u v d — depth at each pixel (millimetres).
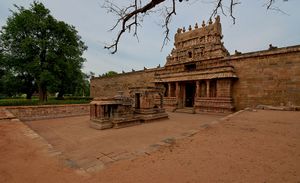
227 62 19062
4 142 5648
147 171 3428
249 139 5289
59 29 19547
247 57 17656
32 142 5742
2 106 13148
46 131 9766
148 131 9508
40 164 4051
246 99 17547
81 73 23984
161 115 14180
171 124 11984
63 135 8750
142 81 28719
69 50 20234
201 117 16047
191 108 21359
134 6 5488
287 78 15070
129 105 12328
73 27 22094
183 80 21734
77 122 12945
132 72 30312
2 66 18469
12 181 3221
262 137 5469
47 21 18828
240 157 3883
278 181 2760
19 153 4738
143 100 13539
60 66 19469
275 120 8617
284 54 15336
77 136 8523
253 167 3332
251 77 17328
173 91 24359
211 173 3168
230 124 7840
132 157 4387
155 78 25547
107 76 34906
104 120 10406
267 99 16156
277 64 15719
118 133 9062
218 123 8227
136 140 7461
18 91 21562
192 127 10766
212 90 20141
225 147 4645
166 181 2955
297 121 8250
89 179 3275
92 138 8055
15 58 17797
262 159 3713
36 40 17391
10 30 17703
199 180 2924
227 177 2982
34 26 17828
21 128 7711
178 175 3162
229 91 17922
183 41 24625
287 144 4680
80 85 25891
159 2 4734
